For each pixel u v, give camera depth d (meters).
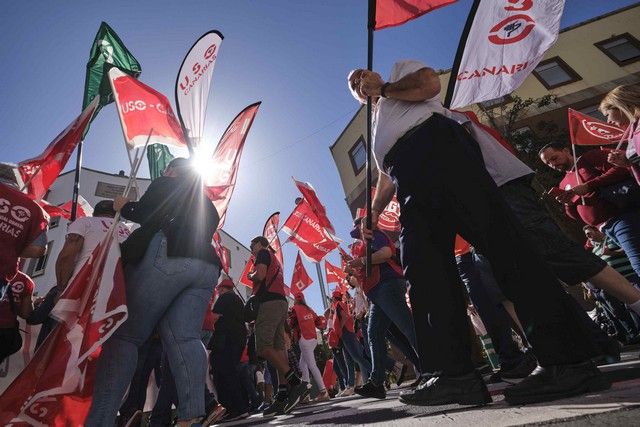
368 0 2.23
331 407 3.58
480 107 12.98
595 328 2.21
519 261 1.31
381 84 1.75
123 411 3.16
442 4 2.28
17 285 2.73
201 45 3.65
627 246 2.72
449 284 1.48
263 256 3.99
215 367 4.11
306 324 5.79
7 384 3.15
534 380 1.21
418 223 1.56
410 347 3.89
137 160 2.06
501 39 2.61
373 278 3.18
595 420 0.80
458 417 1.20
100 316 1.54
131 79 3.36
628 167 2.54
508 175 1.81
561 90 13.22
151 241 1.76
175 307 1.81
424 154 1.51
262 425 2.94
